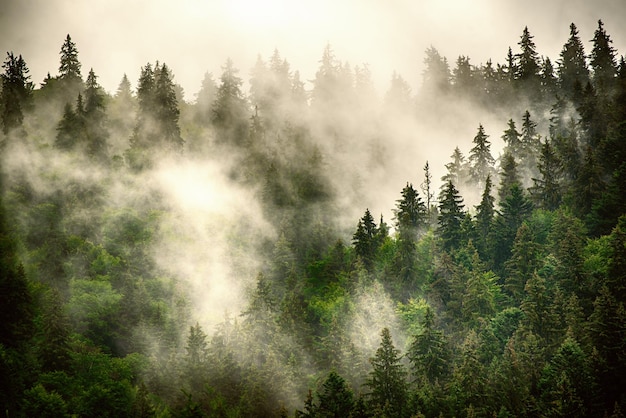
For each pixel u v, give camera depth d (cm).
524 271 9344
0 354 6700
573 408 6316
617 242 8156
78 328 9181
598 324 7056
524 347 7506
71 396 7138
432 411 6856
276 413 7700
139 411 6994
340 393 6762
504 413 6656
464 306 8925
